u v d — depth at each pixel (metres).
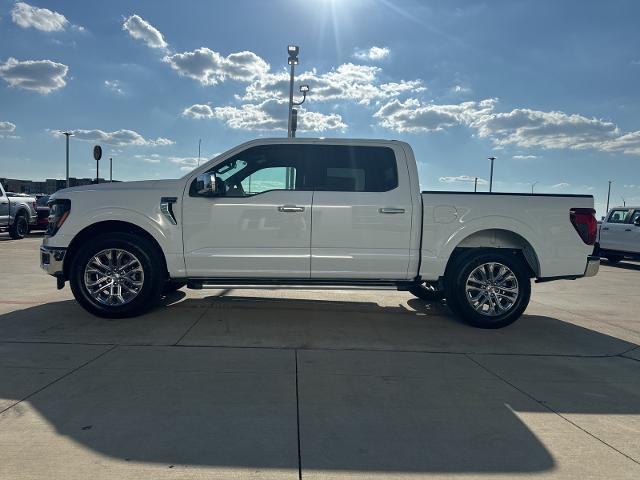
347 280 6.22
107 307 6.08
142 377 4.30
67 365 4.55
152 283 6.08
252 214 6.06
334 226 6.08
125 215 6.03
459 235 6.17
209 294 8.10
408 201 6.15
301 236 6.07
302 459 3.03
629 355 5.44
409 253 6.16
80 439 3.19
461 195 6.20
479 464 3.03
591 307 8.27
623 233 15.79
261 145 6.28
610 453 3.20
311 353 5.13
